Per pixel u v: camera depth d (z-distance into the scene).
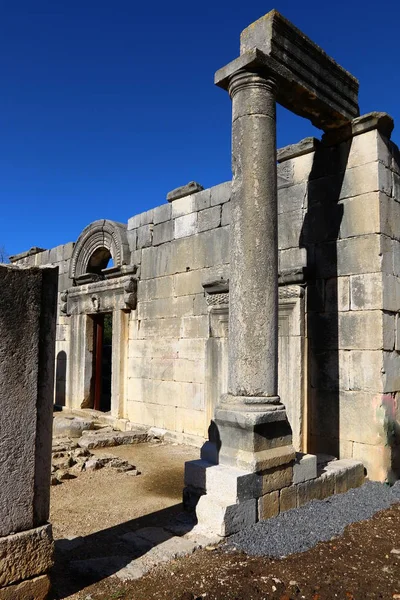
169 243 11.46
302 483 6.08
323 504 6.14
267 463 5.59
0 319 3.71
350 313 7.74
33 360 3.88
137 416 12.02
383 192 7.70
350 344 7.70
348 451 7.58
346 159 8.03
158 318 11.61
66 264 15.66
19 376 3.79
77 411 13.91
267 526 5.41
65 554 4.91
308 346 8.19
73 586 4.22
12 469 3.72
